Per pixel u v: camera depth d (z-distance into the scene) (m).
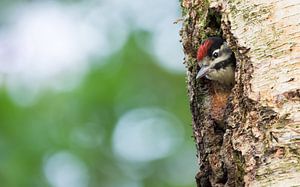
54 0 18.92
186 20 10.42
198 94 10.23
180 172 17.27
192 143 17.47
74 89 17.73
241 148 8.73
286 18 8.74
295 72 8.55
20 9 19.14
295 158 8.27
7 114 17.59
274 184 8.28
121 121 17.47
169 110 17.78
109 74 17.69
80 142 17.28
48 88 17.92
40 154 17.16
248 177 8.52
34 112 17.64
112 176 17.22
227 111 9.20
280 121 8.46
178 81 17.98
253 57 8.83
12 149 17.25
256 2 8.96
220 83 10.22
